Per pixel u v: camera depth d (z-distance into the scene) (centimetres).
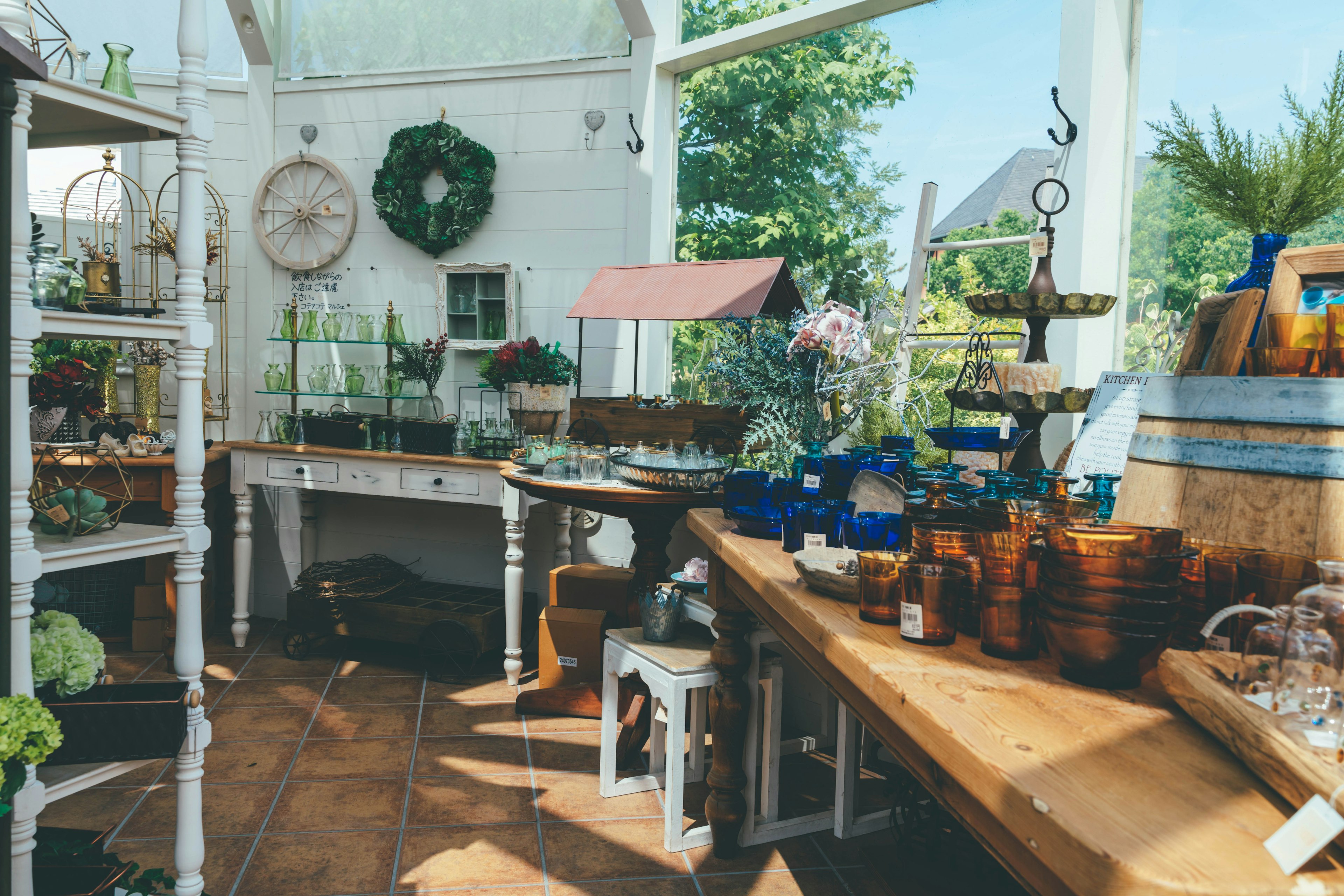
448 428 414
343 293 475
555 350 418
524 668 416
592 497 313
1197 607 107
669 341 425
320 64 472
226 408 477
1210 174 220
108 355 434
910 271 307
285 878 238
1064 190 270
